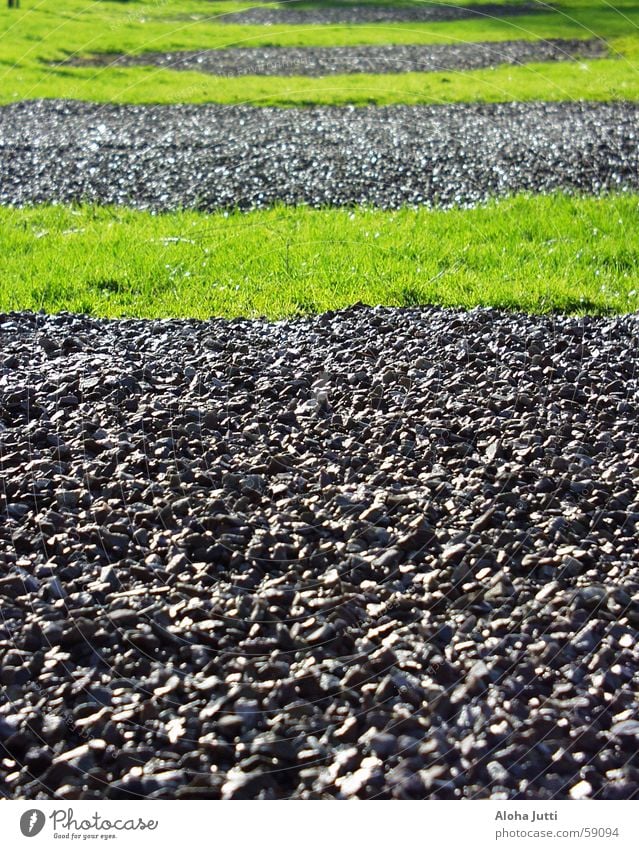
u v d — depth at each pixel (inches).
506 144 575.5
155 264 346.9
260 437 203.0
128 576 156.1
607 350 259.9
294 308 305.3
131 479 183.5
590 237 378.3
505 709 130.6
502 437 204.7
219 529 168.2
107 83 783.1
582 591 154.0
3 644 139.9
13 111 687.1
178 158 550.0
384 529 168.1
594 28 1055.0
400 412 215.0
